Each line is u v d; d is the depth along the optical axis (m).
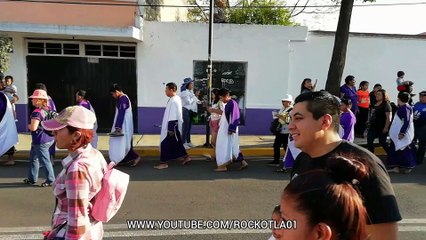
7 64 11.00
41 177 7.46
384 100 8.80
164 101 12.27
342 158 1.44
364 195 1.72
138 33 11.48
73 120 2.61
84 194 2.47
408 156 8.27
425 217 5.57
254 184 7.23
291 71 12.48
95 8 11.79
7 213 5.54
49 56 11.93
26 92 11.90
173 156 8.51
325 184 1.32
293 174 2.31
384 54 12.73
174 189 6.82
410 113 8.20
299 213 1.30
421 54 12.73
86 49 12.02
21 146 10.10
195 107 10.46
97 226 2.67
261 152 10.18
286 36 12.23
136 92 12.27
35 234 4.81
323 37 12.34
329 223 1.26
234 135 8.23
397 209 1.75
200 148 10.12
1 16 11.42
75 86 12.10
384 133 8.71
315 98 2.10
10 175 7.62
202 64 12.25
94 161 2.63
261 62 12.33
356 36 12.63
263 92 12.46
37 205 5.89
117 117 8.32
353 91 11.55
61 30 10.87
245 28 12.14
